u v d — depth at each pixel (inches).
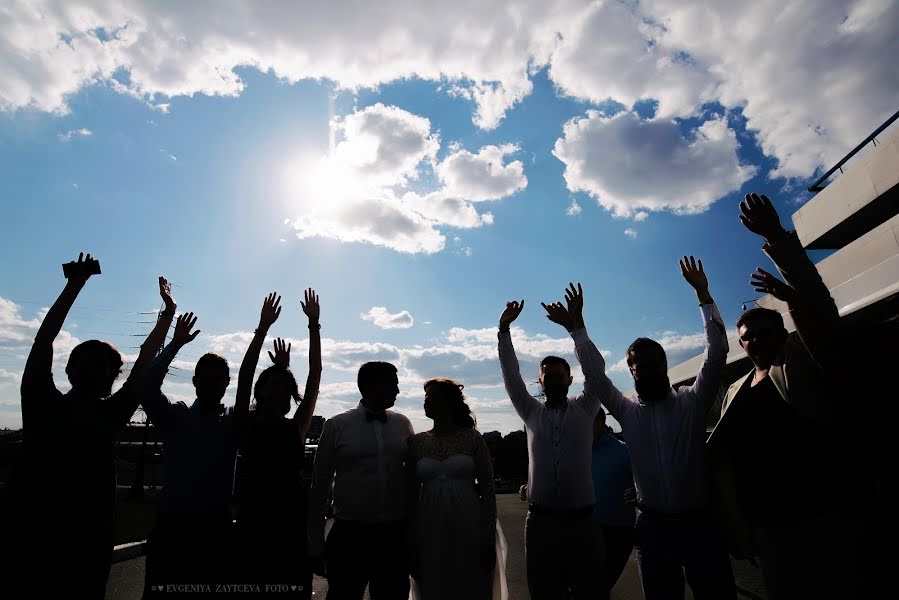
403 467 127.3
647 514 111.6
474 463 129.4
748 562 226.8
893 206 719.1
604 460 159.6
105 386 108.0
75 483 97.6
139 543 344.2
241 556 110.4
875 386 76.6
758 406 92.3
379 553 117.0
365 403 131.3
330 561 116.9
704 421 110.7
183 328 128.5
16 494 94.7
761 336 95.5
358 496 119.4
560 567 125.1
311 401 139.0
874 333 78.5
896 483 72.4
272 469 116.6
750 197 92.9
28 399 100.3
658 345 118.9
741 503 93.9
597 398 137.3
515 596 195.3
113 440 106.7
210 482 118.9
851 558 77.7
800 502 82.7
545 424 133.8
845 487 80.3
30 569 91.4
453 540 119.6
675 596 106.0
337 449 124.3
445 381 135.0
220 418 127.5
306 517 118.4
